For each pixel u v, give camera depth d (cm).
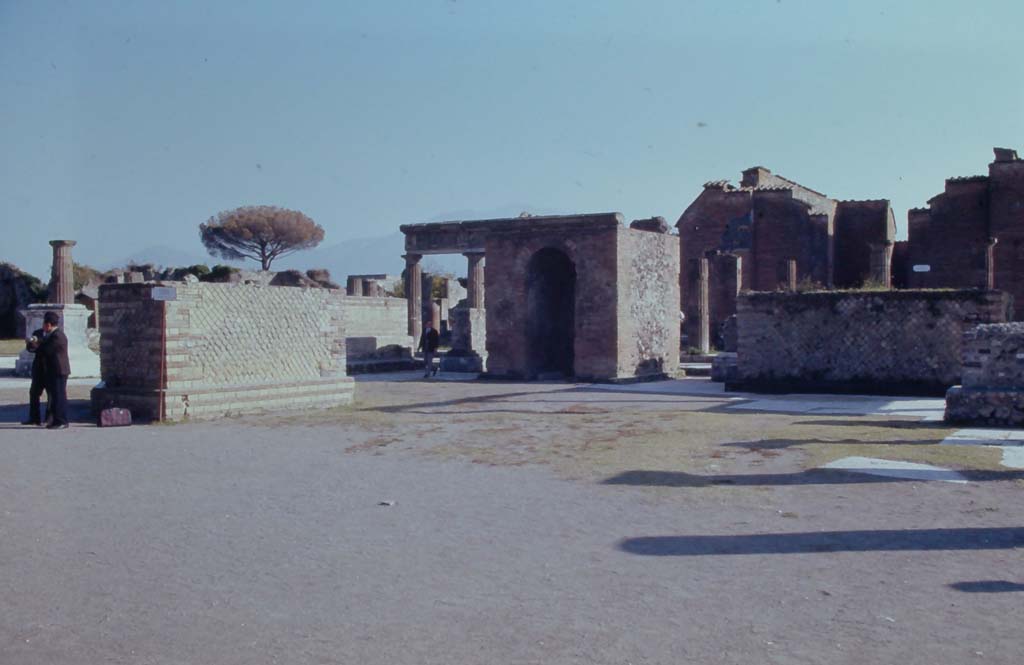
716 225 5950
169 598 705
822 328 2458
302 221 9594
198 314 1877
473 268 4869
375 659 585
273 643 612
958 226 5331
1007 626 640
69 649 603
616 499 1058
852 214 5941
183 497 1078
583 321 3058
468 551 839
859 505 1015
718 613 669
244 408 1930
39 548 850
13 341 5041
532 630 635
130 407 1838
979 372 1728
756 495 1070
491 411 2036
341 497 1078
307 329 2098
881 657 586
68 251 3466
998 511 981
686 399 2331
